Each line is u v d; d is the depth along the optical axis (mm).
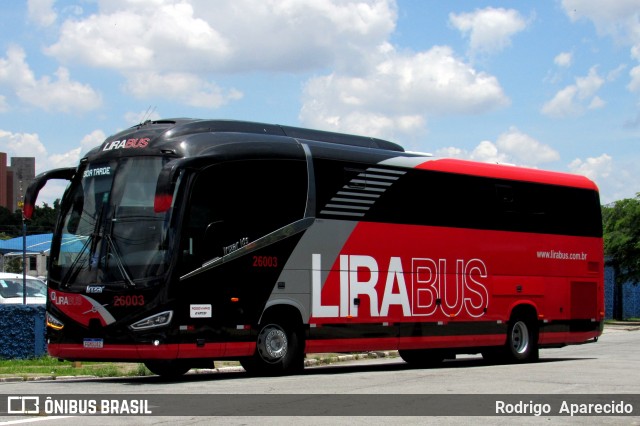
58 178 15906
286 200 16094
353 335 17047
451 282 18922
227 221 15102
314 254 16453
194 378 16203
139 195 14758
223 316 14953
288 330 16156
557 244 21359
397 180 18109
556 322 21203
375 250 17516
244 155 15484
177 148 14781
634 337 33031
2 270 54312
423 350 20406
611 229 44531
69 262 15094
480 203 19719
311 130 17531
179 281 14375
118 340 14352
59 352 14938
